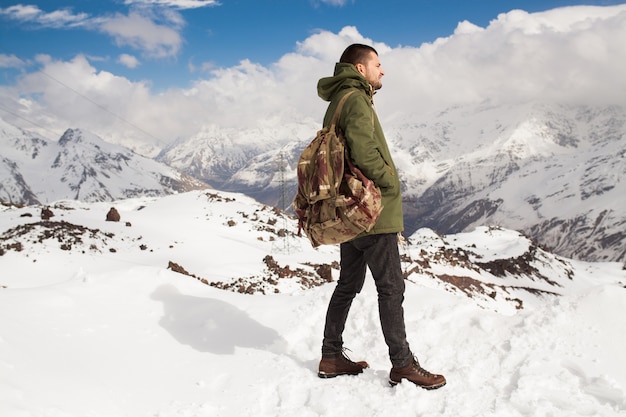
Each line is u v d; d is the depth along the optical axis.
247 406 3.78
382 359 4.87
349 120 3.76
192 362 4.54
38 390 3.30
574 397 3.57
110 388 3.74
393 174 3.88
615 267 116.12
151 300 5.96
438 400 3.78
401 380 4.03
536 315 4.71
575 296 4.75
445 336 4.96
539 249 103.38
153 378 4.13
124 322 5.24
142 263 26.91
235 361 4.60
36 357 3.85
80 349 4.32
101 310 5.38
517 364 4.16
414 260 53.66
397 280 4.08
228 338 5.18
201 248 32.78
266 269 28.56
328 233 3.83
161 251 30.61
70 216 34.12
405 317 5.43
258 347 5.02
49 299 5.18
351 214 3.67
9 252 23.72
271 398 3.95
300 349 5.11
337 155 3.72
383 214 3.95
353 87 4.05
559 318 4.52
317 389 3.99
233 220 43.62
